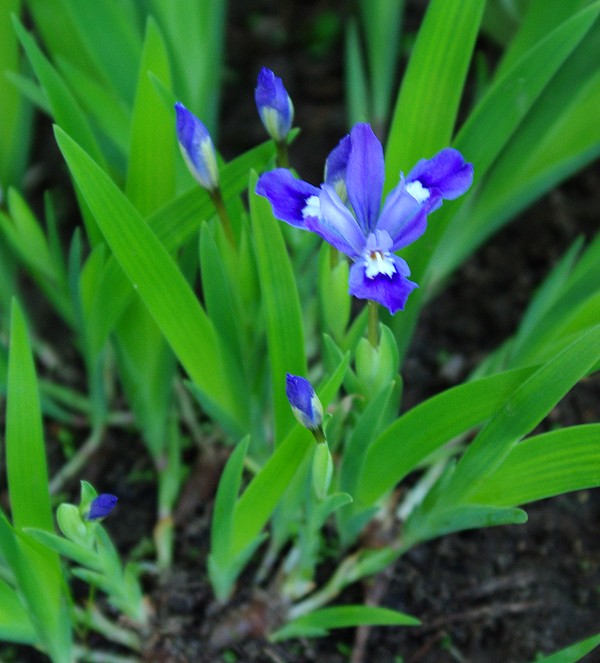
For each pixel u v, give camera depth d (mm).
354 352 386
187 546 431
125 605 398
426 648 417
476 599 425
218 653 411
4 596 368
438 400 359
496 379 354
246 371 395
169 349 405
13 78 414
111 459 452
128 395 419
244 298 389
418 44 378
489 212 445
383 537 425
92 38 421
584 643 358
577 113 431
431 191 336
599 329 344
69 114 384
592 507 439
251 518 375
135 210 354
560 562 431
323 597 414
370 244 338
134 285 361
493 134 379
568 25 370
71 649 389
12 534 352
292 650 412
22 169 446
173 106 373
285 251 356
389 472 377
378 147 340
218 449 447
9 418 357
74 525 355
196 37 445
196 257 394
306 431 358
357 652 412
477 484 367
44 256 423
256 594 416
